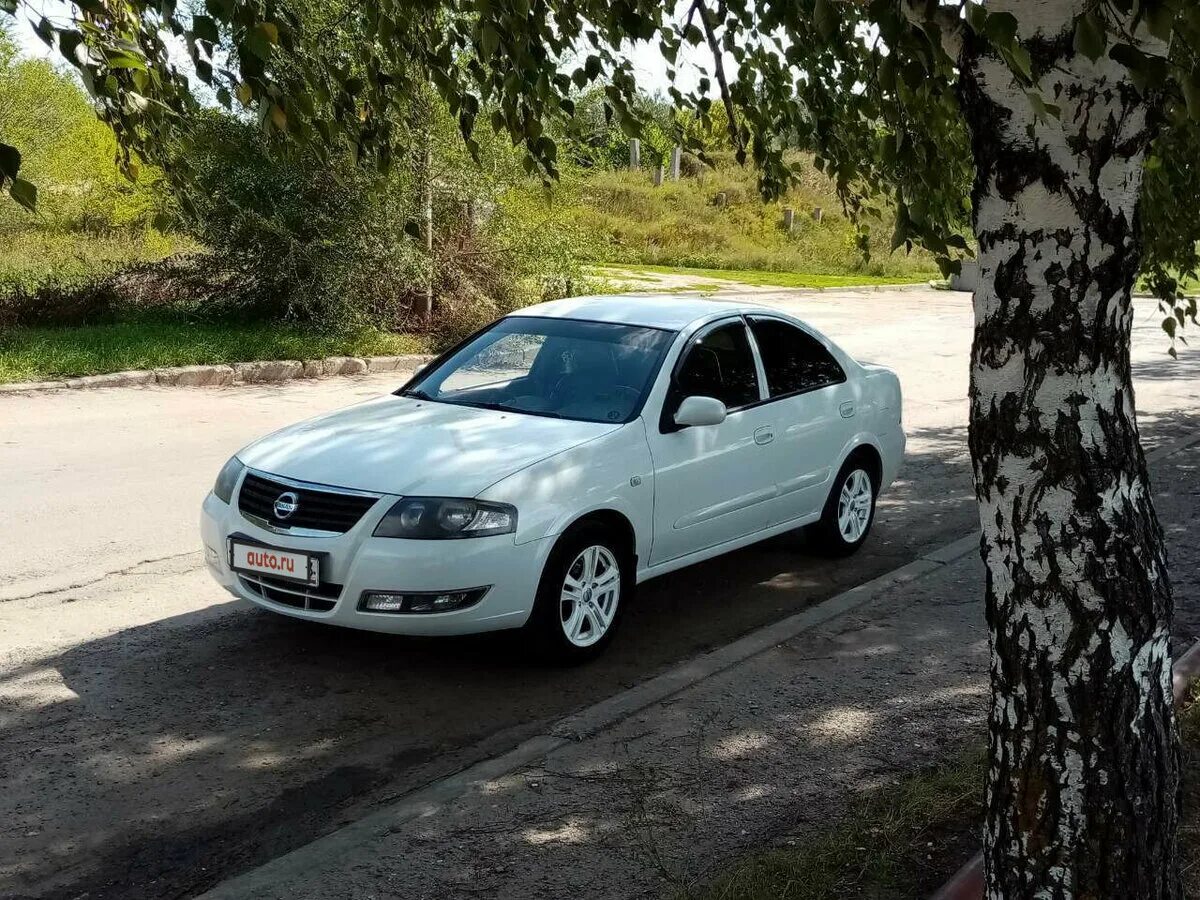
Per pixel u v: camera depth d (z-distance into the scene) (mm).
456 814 4184
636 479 5836
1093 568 2945
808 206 45812
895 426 7887
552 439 5719
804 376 7172
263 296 16953
